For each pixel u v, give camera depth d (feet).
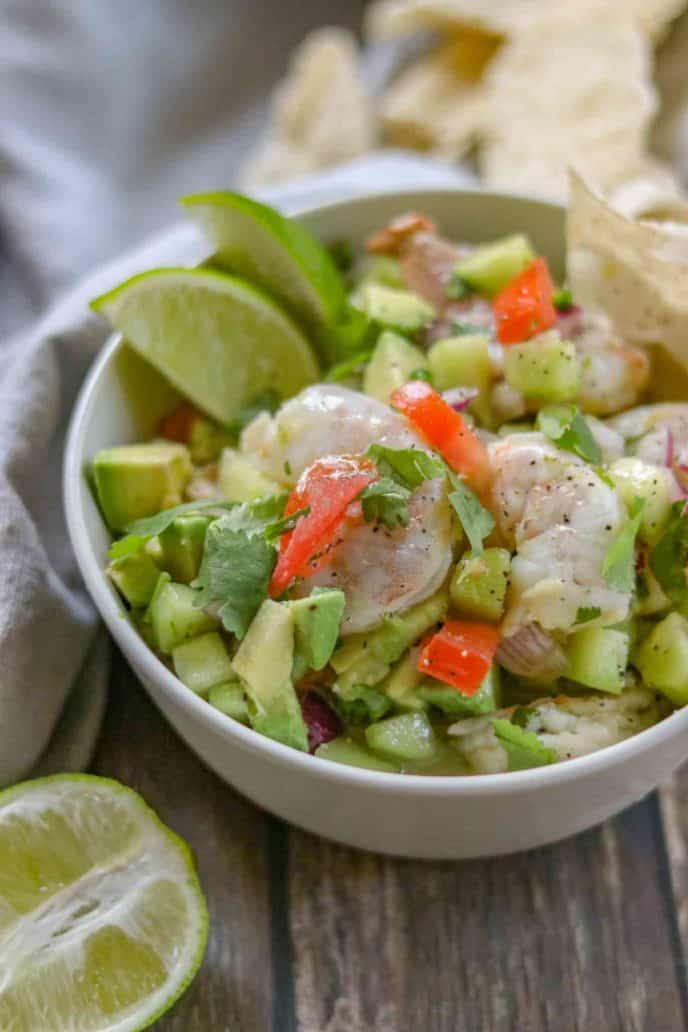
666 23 1.72
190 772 1.25
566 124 1.61
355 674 1.10
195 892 1.14
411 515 1.11
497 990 1.16
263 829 1.22
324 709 1.12
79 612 1.24
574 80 1.64
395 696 1.11
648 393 1.29
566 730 1.12
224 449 1.27
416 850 1.17
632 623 1.15
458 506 1.10
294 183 1.59
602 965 1.17
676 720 1.09
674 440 1.20
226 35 1.89
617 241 1.24
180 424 1.31
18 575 1.19
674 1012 1.15
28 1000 1.10
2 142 1.73
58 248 1.70
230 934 1.18
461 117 1.69
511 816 1.10
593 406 1.23
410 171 1.56
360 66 1.89
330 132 1.71
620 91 1.62
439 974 1.16
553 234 1.37
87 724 1.23
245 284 1.28
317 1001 1.15
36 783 1.16
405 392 1.16
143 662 1.11
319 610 1.07
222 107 1.87
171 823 1.22
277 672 1.08
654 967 1.17
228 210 1.26
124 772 1.25
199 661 1.13
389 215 1.38
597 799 1.12
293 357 1.31
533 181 1.56
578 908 1.19
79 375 1.35
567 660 1.13
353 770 1.07
